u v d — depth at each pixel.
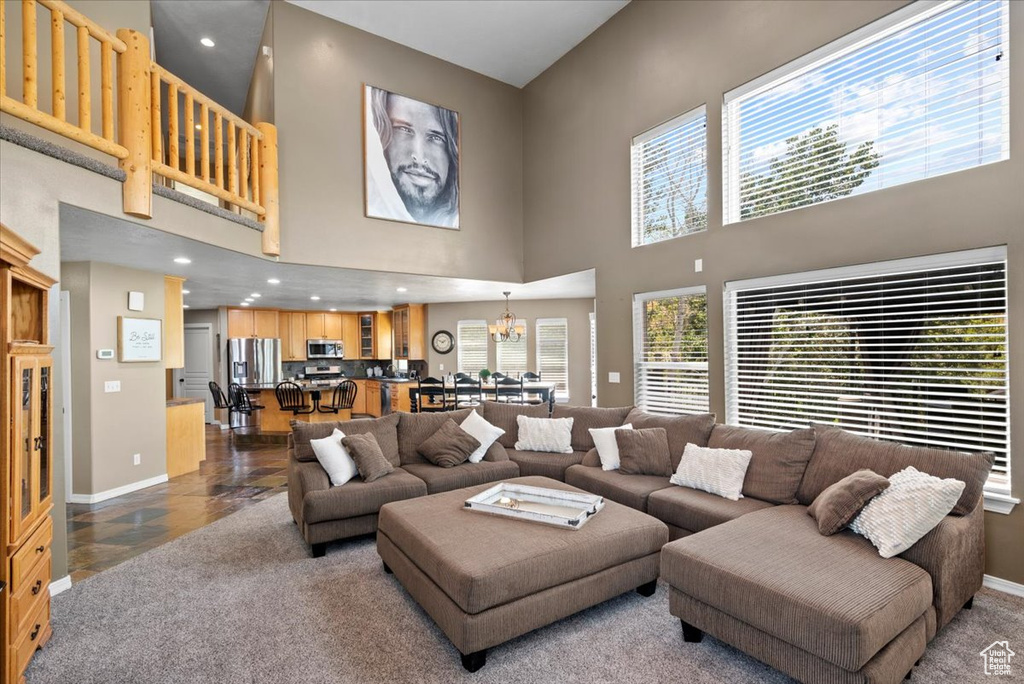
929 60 3.06
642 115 4.96
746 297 4.10
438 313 9.42
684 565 2.23
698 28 4.41
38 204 2.64
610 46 5.31
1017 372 2.71
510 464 4.22
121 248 4.05
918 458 2.59
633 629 2.41
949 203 2.94
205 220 3.84
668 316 4.79
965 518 2.39
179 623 2.50
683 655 2.21
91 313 4.62
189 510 4.35
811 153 3.66
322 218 5.09
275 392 8.00
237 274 5.59
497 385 7.45
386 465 3.81
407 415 4.44
